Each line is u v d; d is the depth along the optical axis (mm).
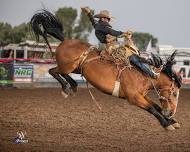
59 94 29969
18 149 12648
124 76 13516
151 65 13812
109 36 13859
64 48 14219
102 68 13625
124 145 13570
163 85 13695
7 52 44219
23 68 36031
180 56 44719
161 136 15219
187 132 16047
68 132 15641
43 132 15539
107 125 17312
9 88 34562
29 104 23438
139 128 16750
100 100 26719
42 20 14641
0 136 14664
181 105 25016
